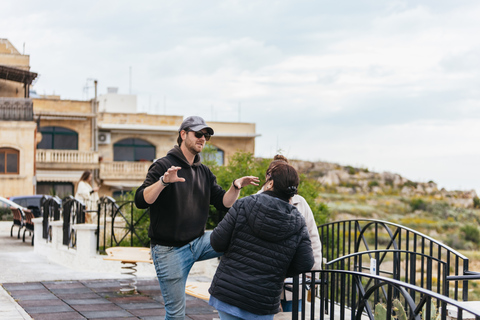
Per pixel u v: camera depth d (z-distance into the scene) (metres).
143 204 4.31
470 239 44.34
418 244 33.94
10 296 7.20
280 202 3.60
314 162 65.50
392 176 64.94
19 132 31.88
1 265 9.98
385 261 23.92
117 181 36.91
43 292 7.53
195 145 4.53
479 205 58.19
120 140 39.22
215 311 6.75
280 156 5.28
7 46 38.00
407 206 55.47
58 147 36.88
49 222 12.00
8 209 23.02
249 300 3.53
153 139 39.81
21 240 15.76
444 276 5.43
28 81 35.12
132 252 8.11
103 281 8.47
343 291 3.84
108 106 45.28
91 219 12.02
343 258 5.25
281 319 4.78
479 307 4.72
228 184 10.66
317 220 11.38
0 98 31.92
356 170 65.56
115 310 6.62
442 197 59.53
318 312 5.99
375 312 4.86
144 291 7.80
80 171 35.62
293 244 3.59
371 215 50.81
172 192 4.40
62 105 37.00
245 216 3.61
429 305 3.10
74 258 9.83
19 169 31.92
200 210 4.59
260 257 3.56
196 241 4.55
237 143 43.69
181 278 4.52
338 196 57.09
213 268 9.22
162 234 4.45
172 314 4.54
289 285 5.28
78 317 6.21
